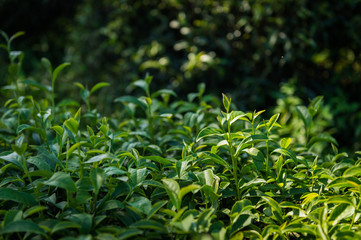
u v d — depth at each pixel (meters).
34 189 1.53
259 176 1.76
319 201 1.49
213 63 3.91
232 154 1.59
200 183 1.58
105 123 1.80
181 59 4.47
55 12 6.86
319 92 3.91
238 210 1.51
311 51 3.75
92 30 5.46
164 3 4.48
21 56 2.51
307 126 2.06
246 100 3.93
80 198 1.43
